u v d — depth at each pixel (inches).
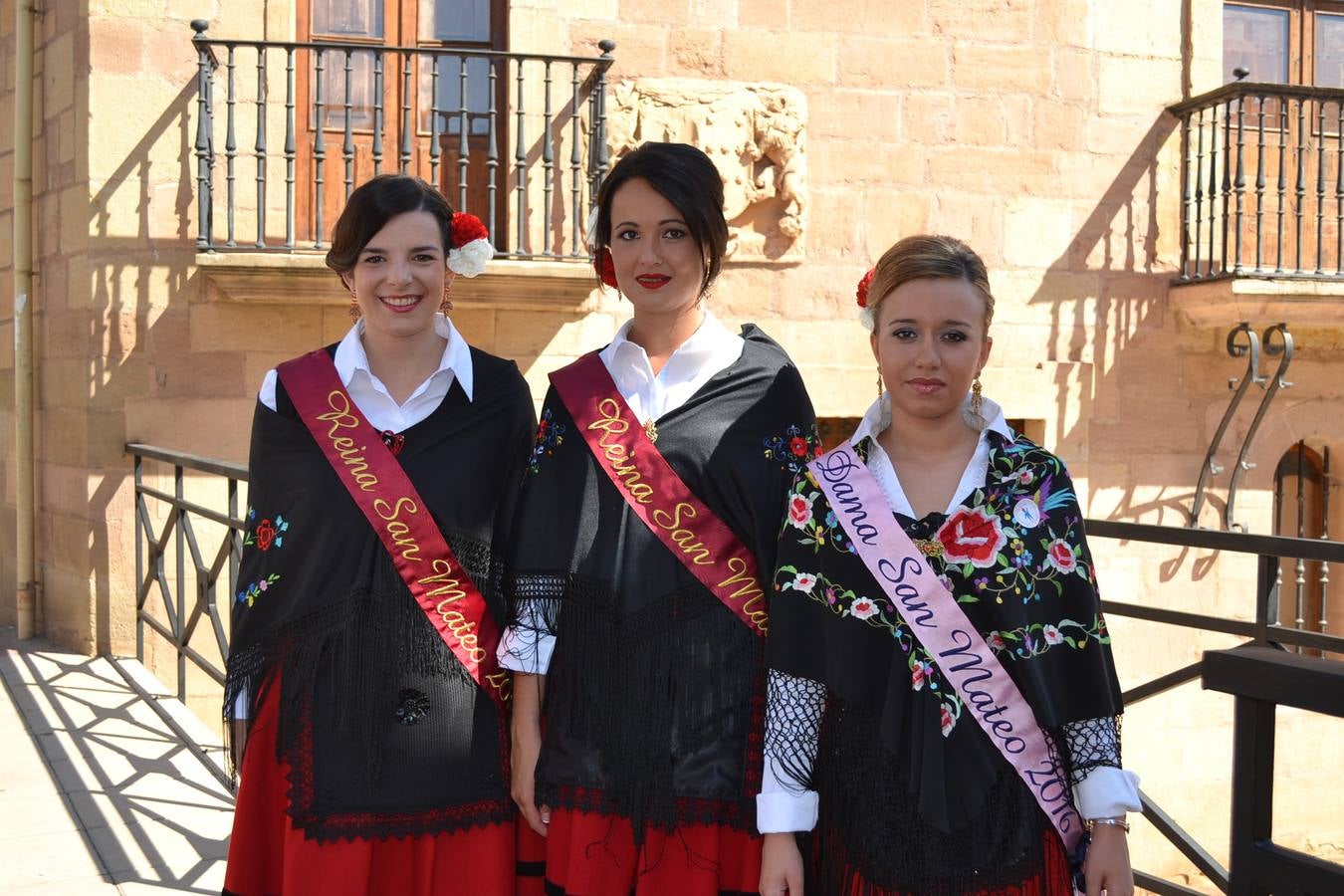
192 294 240.7
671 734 80.3
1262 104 267.0
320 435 85.8
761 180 261.9
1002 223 277.3
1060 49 278.7
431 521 85.1
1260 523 290.5
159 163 238.8
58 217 247.9
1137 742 281.4
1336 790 285.7
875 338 76.9
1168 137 285.0
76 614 240.8
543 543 84.4
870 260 271.6
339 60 254.8
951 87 273.7
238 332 243.0
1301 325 279.6
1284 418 290.7
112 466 237.5
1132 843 278.7
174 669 238.7
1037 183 278.7
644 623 81.4
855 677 72.6
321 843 82.0
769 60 264.5
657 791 79.5
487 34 260.8
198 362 241.4
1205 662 60.7
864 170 270.2
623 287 86.0
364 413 87.7
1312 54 300.5
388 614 83.8
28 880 127.2
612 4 257.4
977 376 75.2
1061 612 70.1
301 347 246.1
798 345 267.9
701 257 85.4
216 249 234.1
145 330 238.8
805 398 87.9
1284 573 298.7
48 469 253.0
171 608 211.8
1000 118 276.4
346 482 84.7
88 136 235.1
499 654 85.1
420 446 86.9
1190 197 285.9
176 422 240.5
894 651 72.3
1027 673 69.5
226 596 240.2
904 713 71.6
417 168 260.2
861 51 268.8
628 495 83.0
